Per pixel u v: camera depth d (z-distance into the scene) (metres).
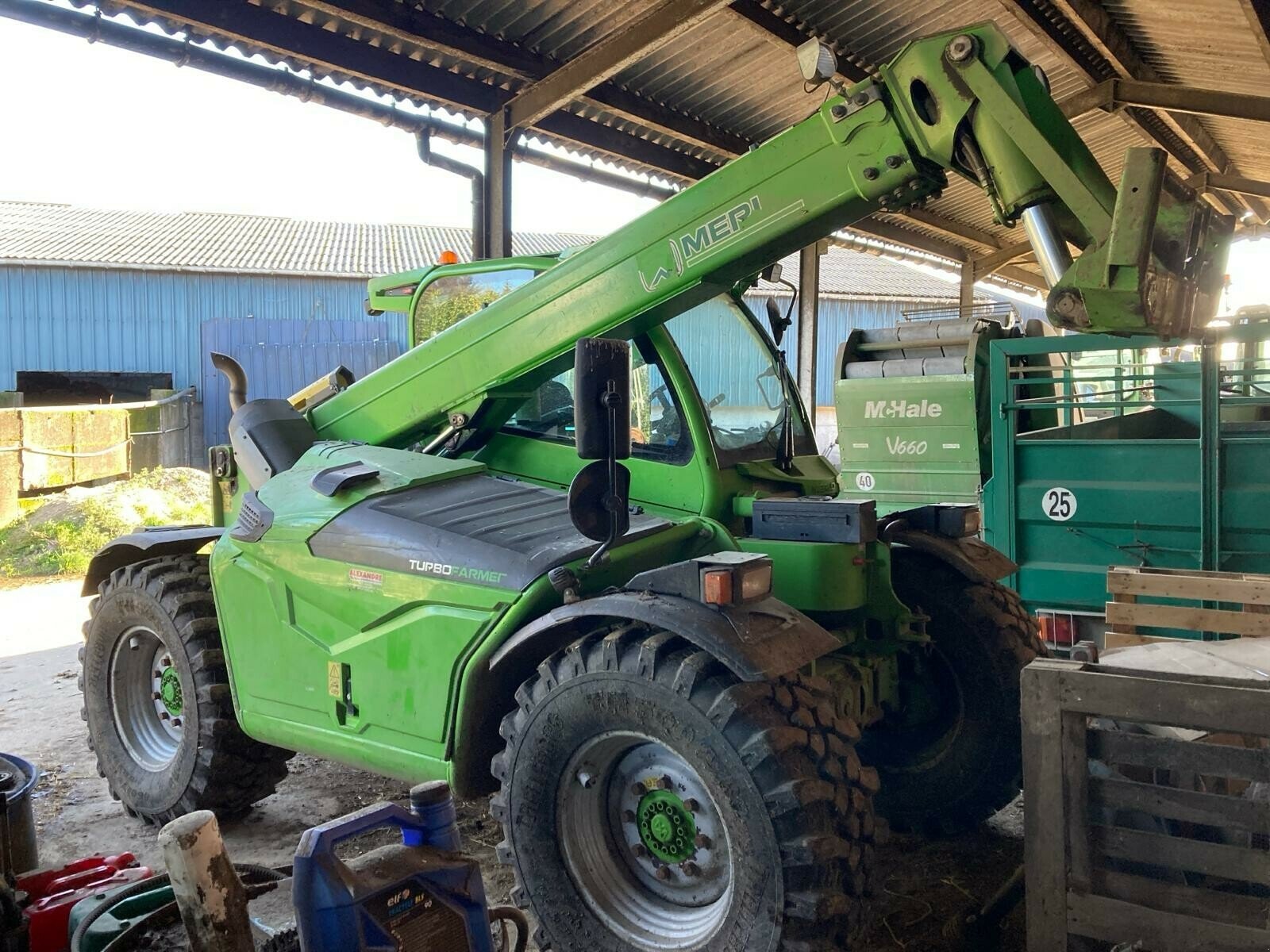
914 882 3.33
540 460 3.64
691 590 2.59
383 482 3.41
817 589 3.00
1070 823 2.29
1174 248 2.47
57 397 16.80
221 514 4.46
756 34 8.21
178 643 3.84
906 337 6.86
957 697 3.66
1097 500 4.77
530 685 2.76
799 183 2.91
